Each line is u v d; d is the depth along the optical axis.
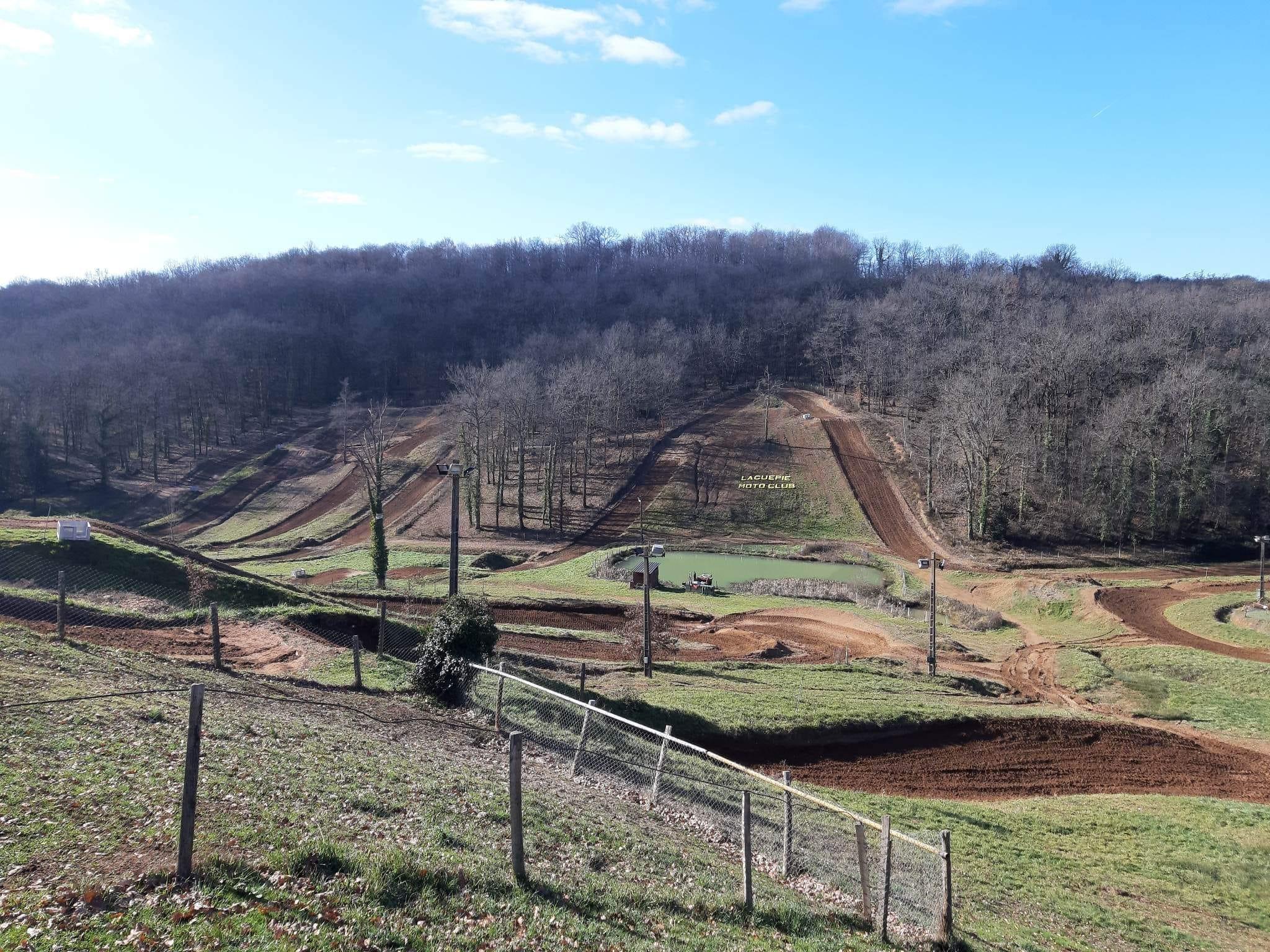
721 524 103.25
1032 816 27.00
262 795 12.22
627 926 10.62
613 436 130.50
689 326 175.62
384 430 123.88
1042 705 42.00
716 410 141.38
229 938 7.95
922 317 143.12
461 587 61.94
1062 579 74.69
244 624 31.09
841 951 11.88
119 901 8.33
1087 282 183.62
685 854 14.79
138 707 15.63
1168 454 95.19
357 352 176.75
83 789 11.23
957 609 65.94
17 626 22.44
